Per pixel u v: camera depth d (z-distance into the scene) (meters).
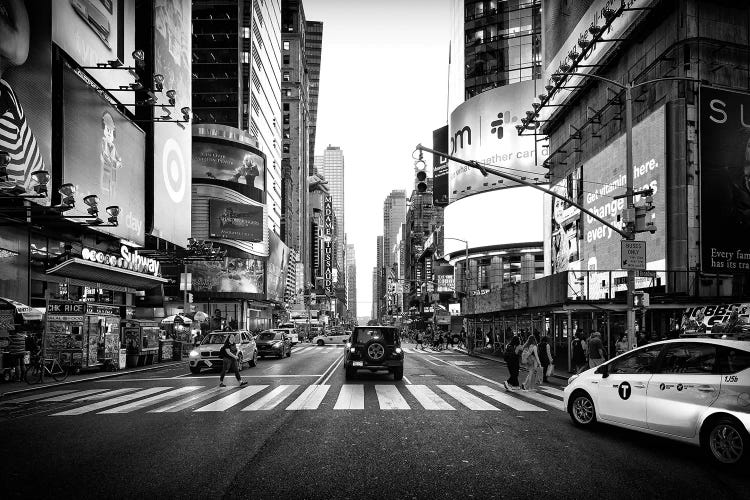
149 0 41.88
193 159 64.81
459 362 30.02
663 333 23.30
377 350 18.72
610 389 9.16
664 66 25.12
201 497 5.91
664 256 23.78
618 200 27.91
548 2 40.12
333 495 6.00
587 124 32.25
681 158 23.69
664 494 6.06
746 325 14.51
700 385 7.65
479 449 8.27
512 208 81.06
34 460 7.56
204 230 63.59
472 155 88.75
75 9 29.80
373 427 10.02
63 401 14.02
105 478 6.64
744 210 23.20
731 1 24.50
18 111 22.73
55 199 26.38
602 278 29.25
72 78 28.09
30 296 25.16
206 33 82.75
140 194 37.06
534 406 12.77
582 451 8.16
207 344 23.34
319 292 170.75
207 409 12.24
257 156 70.69
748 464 6.88
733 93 23.80
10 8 22.45
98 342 22.55
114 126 32.97
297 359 32.94
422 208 152.62
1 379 18.17
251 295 67.00
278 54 110.81
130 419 10.97
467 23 101.12
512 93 84.06
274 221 89.94
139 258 34.16
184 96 48.22
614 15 26.47
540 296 23.86
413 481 6.54
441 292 88.62
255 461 7.46
